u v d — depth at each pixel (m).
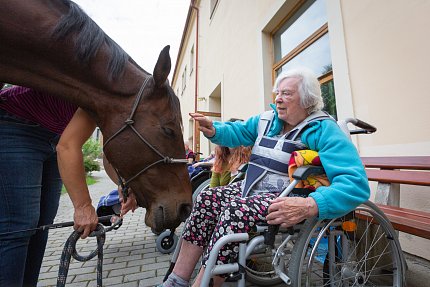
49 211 1.35
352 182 1.03
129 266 2.13
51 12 0.98
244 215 1.06
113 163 1.09
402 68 1.96
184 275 1.22
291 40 3.86
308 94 1.30
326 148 1.17
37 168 1.10
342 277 1.32
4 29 0.87
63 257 0.95
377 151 2.14
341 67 2.51
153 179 1.06
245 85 4.94
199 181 2.82
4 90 1.06
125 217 4.01
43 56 0.96
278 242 1.33
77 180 0.98
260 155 1.38
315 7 3.34
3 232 0.99
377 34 2.17
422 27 1.82
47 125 1.12
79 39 0.98
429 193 1.81
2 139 1.00
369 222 1.44
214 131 1.60
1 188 0.99
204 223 1.29
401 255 1.30
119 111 1.05
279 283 1.71
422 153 1.80
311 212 1.00
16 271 1.02
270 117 1.50
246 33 5.00
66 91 1.00
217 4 7.07
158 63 1.03
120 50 1.12
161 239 2.38
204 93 8.23
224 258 1.02
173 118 1.11
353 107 2.38
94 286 1.80
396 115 2.00
